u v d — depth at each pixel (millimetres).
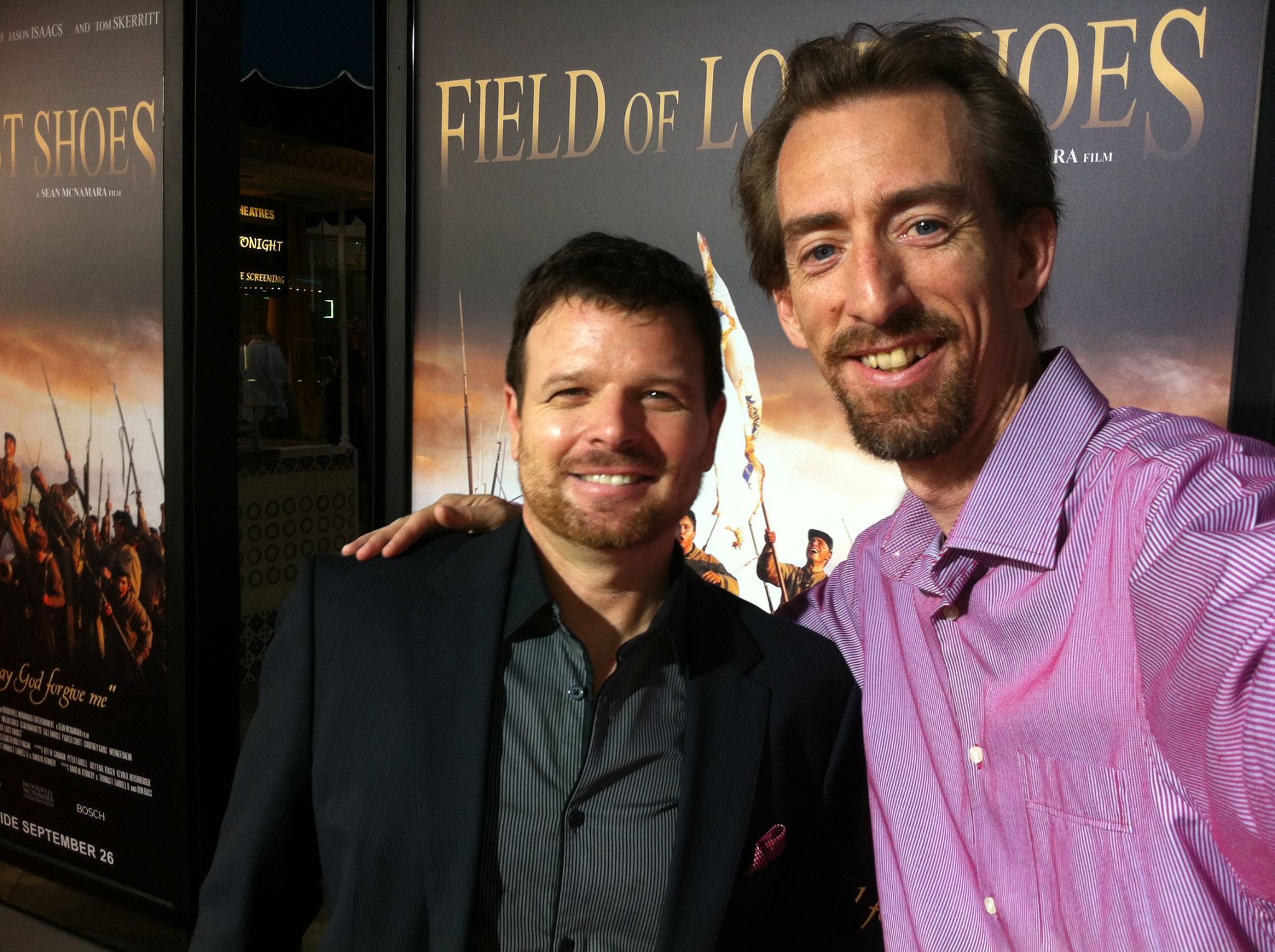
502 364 2137
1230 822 767
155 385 2453
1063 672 1024
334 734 1222
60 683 2656
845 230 1124
